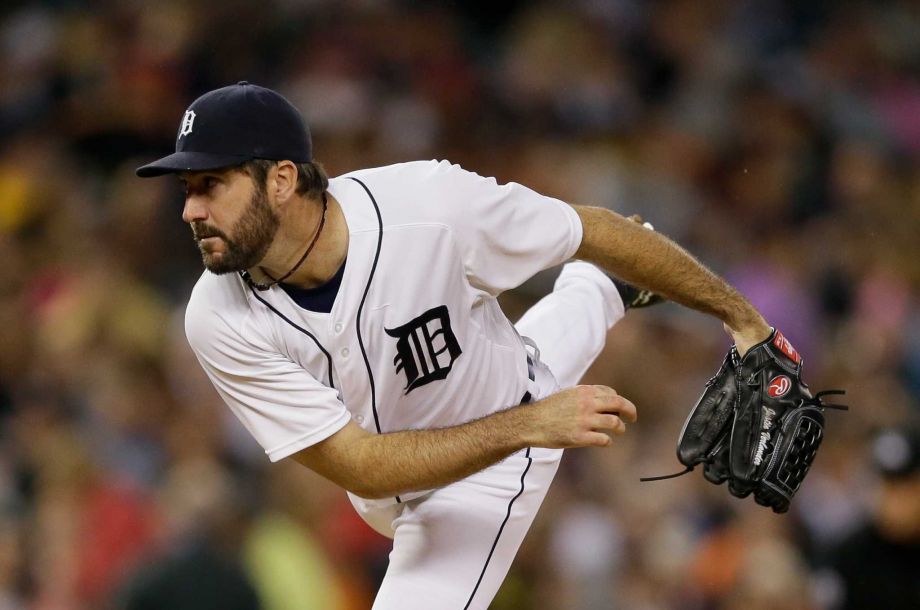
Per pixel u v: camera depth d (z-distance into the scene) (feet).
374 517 52.29
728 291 48.26
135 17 148.87
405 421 48.39
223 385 47.11
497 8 156.97
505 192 46.16
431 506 49.78
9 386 109.29
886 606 65.10
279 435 46.75
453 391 47.96
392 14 150.61
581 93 147.95
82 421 102.12
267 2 150.00
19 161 132.57
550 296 55.36
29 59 146.30
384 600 49.47
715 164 145.59
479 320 48.06
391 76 143.13
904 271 133.39
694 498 95.35
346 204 45.44
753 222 140.15
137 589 76.28
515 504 50.42
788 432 47.55
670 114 151.02
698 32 159.22
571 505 94.94
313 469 47.26
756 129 150.20
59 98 141.90
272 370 46.14
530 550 89.97
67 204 127.75
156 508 92.89
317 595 87.04
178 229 122.42
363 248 44.96
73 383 106.63
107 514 92.73
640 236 47.29
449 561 49.65
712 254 132.36
